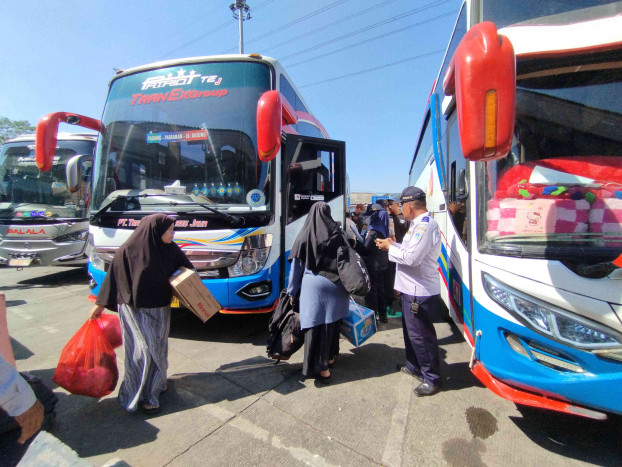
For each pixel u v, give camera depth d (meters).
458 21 3.50
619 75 2.13
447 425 2.58
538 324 2.05
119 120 4.32
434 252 2.90
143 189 4.07
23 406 1.52
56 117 3.88
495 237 2.31
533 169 2.24
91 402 2.87
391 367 3.50
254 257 3.70
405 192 3.05
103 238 4.02
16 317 5.11
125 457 2.27
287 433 2.50
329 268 3.07
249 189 3.79
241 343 4.05
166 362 2.87
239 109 3.97
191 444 2.39
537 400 2.12
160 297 2.65
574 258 1.98
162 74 4.28
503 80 1.62
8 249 6.98
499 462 2.22
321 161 4.71
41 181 7.39
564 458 2.24
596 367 1.91
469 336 2.87
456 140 3.46
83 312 5.34
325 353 3.10
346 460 2.25
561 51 2.10
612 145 2.13
